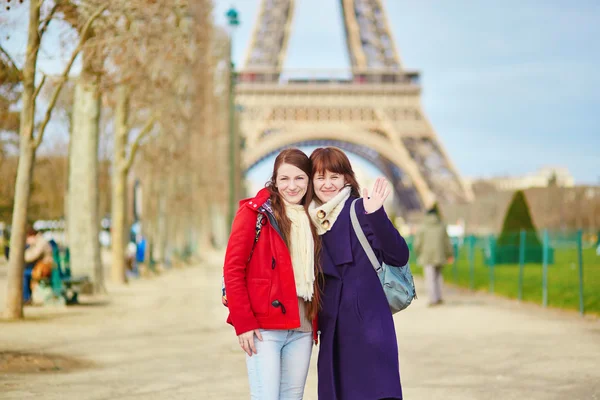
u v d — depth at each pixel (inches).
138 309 856.3
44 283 850.8
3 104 751.1
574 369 458.3
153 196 1716.3
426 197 4094.5
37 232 858.1
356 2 4665.4
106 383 414.0
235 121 3125.0
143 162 1737.2
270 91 4303.6
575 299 938.7
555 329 671.1
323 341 237.1
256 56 4724.4
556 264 1669.5
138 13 793.6
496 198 4143.7
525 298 1002.7
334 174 244.1
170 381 425.4
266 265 233.1
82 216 984.3
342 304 235.3
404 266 240.5
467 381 429.4
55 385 401.4
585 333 639.8
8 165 1611.7
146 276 1530.5
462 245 1862.7
